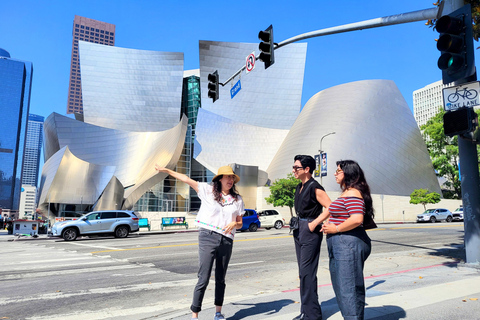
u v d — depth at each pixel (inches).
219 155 2178.9
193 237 805.9
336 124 1969.7
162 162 1763.0
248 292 255.1
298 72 2930.6
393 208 1796.3
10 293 261.3
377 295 207.0
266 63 395.9
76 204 1476.4
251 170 1610.5
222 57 2906.0
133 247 590.2
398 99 2116.1
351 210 135.9
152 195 1706.4
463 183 295.3
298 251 161.8
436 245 547.2
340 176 147.5
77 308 217.0
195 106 2952.8
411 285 236.2
